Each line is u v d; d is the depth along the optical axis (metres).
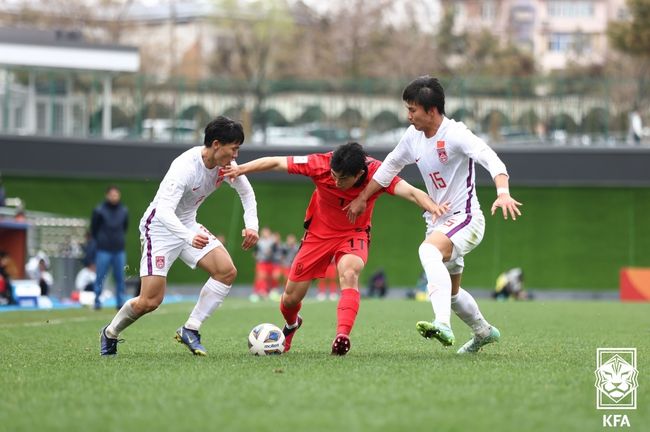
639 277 109.19
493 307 78.69
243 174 32.44
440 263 30.42
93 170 131.00
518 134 135.12
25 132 131.62
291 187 134.50
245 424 18.84
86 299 81.31
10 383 24.81
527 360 30.38
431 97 30.52
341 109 137.38
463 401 21.53
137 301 32.16
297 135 137.00
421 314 64.06
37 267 85.38
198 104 136.12
